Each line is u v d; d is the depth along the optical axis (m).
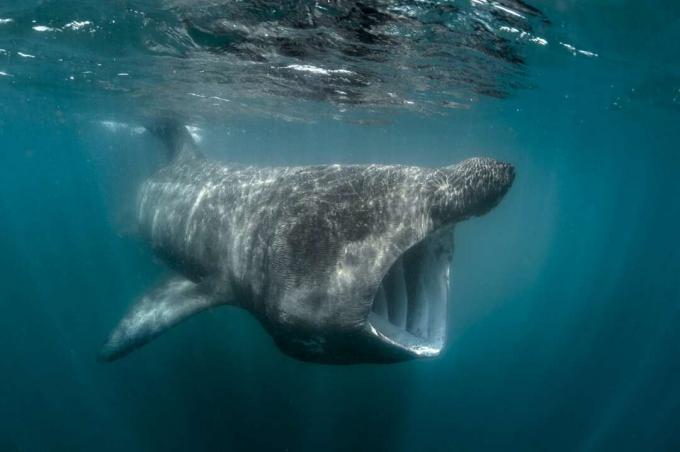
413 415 13.15
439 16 7.73
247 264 5.29
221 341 14.83
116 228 11.20
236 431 11.24
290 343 4.69
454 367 17.00
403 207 4.05
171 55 10.26
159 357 14.27
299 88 13.98
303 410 12.11
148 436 11.48
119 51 10.20
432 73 11.94
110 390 13.47
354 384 13.56
